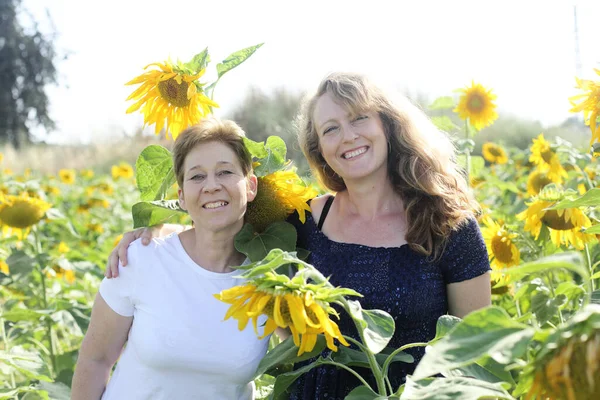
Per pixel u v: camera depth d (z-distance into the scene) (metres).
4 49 32.69
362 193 2.57
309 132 2.75
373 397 1.74
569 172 4.37
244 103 15.16
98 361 2.45
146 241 2.44
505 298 3.46
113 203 9.67
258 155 2.41
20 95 32.72
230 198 2.33
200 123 2.38
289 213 2.57
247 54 2.56
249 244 2.43
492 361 1.62
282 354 1.94
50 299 4.39
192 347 2.28
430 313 2.43
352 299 2.42
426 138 2.56
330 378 2.37
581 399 1.16
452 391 1.40
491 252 3.03
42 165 20.41
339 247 2.52
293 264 2.44
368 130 2.47
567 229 2.79
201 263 2.41
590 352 1.14
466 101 4.53
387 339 1.73
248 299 1.64
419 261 2.45
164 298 2.33
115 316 2.40
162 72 2.55
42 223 6.98
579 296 2.72
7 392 2.86
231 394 2.36
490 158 7.15
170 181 2.55
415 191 2.52
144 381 2.33
